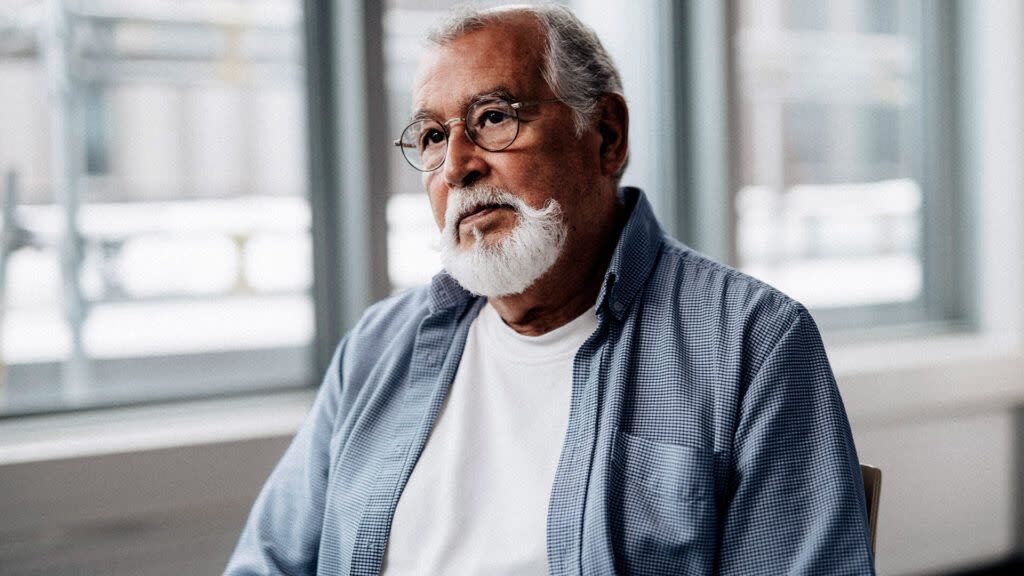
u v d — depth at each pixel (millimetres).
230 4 2260
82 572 1918
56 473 1831
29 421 2102
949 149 3070
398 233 2375
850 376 2547
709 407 1094
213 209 2291
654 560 1055
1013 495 2859
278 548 1333
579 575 1062
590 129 1218
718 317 1146
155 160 2232
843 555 998
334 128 2352
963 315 3094
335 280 2389
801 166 2945
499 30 1183
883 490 2654
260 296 2346
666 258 1248
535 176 1164
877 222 3068
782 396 1070
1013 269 2914
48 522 1831
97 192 2188
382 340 1387
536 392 1223
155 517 1950
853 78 2996
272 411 2248
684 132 2779
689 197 2797
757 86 2855
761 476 1047
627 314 1192
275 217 2344
